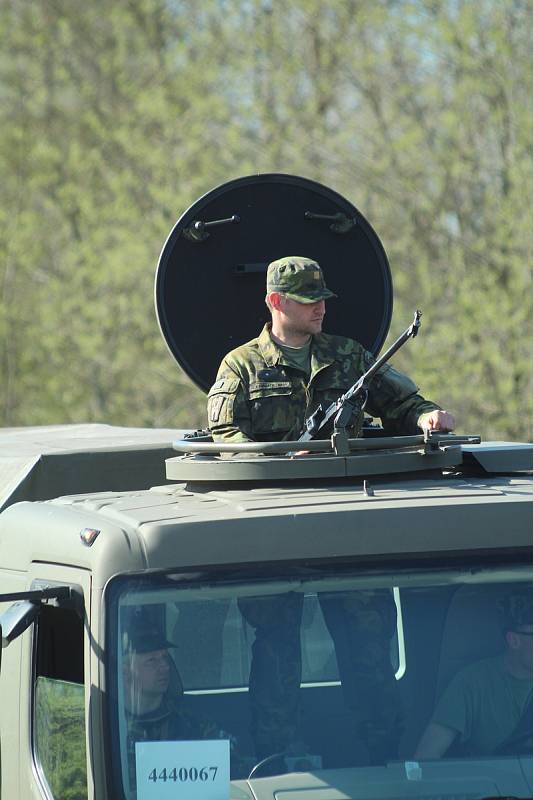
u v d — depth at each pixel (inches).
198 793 469.4
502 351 3080.7
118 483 801.6
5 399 3828.7
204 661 479.5
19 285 3821.4
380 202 3257.9
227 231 769.6
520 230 3014.3
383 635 488.7
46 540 542.9
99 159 3745.1
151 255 3563.0
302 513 495.5
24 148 3794.3
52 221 3816.4
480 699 488.1
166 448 812.0
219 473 563.2
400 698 485.1
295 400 653.9
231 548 489.4
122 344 3656.5
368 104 3309.5
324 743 478.0
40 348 3791.8
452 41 3063.5
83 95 3777.1
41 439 927.7
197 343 759.7
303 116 3358.8
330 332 784.3
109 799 465.7
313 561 491.5
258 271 770.8
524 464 617.3
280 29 3403.1
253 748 475.8
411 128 3179.1
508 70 3038.9
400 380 673.0
